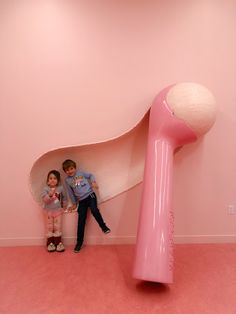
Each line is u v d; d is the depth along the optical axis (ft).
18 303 6.24
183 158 8.87
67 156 8.87
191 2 8.43
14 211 8.93
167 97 7.47
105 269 7.64
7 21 8.28
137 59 8.50
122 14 8.39
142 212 7.05
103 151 8.86
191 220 9.06
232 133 8.81
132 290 6.72
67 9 8.33
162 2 8.41
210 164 8.91
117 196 9.00
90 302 6.28
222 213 9.07
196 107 7.20
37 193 8.82
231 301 6.29
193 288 6.78
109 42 8.44
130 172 8.94
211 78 8.60
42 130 8.65
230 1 8.44
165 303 6.24
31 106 8.56
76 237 9.07
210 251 8.59
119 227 9.08
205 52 8.54
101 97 8.59
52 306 6.15
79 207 8.67
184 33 8.48
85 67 8.48
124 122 8.66
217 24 8.48
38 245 9.05
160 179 7.14
